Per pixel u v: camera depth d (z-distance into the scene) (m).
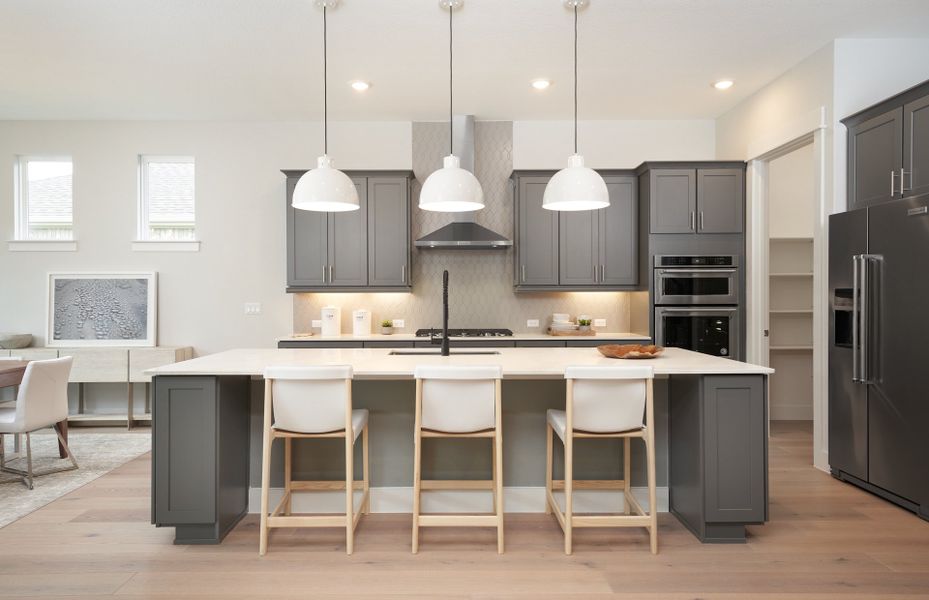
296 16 3.43
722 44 3.85
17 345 5.23
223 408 2.78
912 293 3.02
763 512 2.69
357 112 5.22
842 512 3.10
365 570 2.46
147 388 5.45
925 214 2.93
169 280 5.51
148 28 3.58
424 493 3.14
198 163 5.49
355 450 3.18
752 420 2.70
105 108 5.12
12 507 3.21
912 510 3.08
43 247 5.47
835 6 3.35
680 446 3.00
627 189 5.20
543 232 5.20
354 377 2.68
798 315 5.61
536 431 3.17
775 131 4.45
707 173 4.92
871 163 3.53
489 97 4.85
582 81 4.50
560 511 2.89
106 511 3.15
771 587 2.30
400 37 3.71
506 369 2.71
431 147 5.48
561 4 3.31
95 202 5.48
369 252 5.18
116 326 5.46
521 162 5.50
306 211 5.17
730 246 4.92
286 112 5.22
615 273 5.20
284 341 5.00
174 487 2.70
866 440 3.36
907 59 3.78
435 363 2.93
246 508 3.13
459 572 2.44
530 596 2.24
